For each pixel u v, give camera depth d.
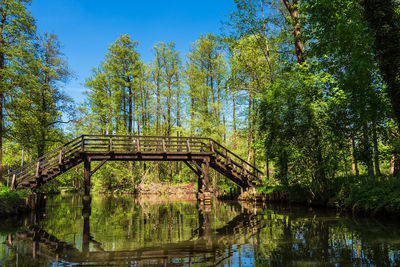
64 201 21.39
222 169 19.14
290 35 17.94
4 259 4.77
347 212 10.20
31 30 16.52
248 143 23.19
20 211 12.18
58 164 15.41
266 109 13.66
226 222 8.77
